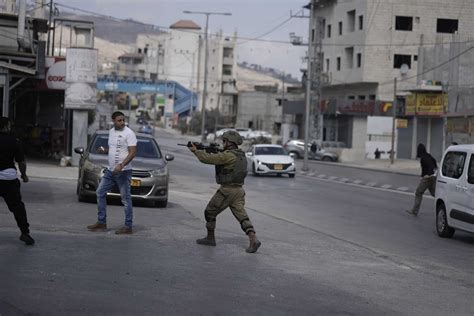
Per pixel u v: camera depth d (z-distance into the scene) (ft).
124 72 449.48
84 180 50.55
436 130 178.70
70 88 86.02
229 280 27.32
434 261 37.04
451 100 158.51
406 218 58.85
